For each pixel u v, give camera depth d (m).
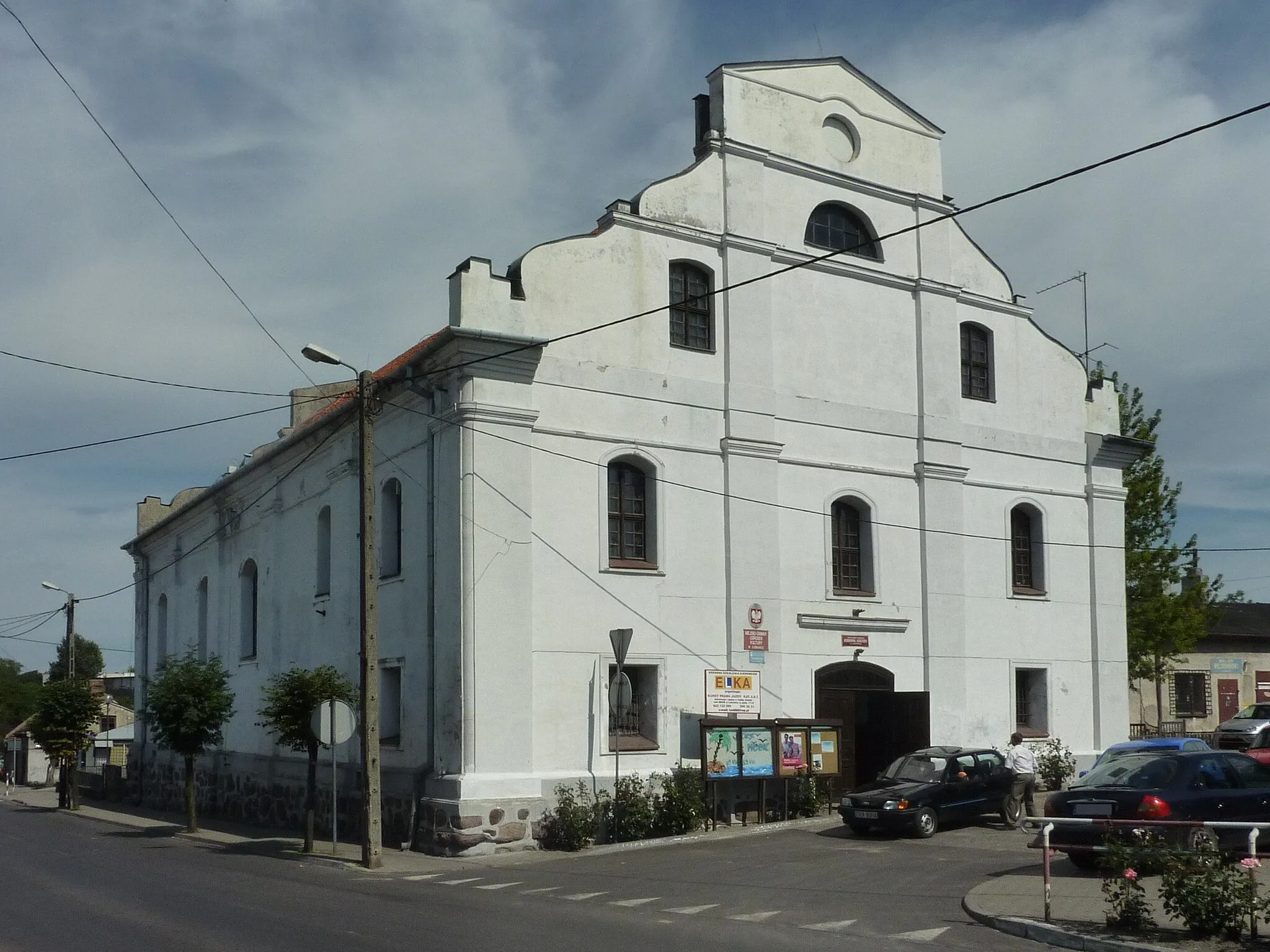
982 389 29.14
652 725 22.92
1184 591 37.34
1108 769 17.25
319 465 28.52
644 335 23.72
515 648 21.25
